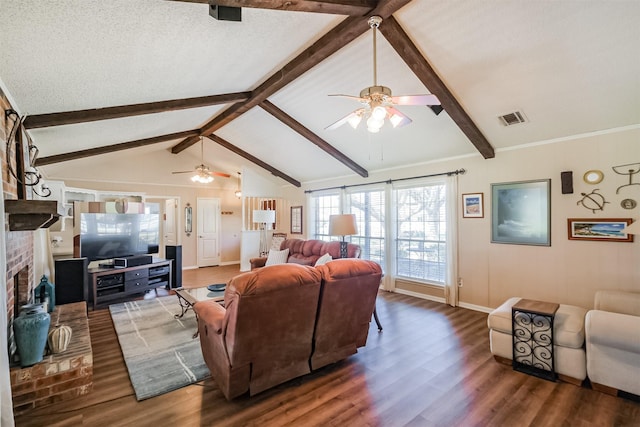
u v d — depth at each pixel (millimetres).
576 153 3529
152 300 5020
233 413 2104
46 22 1588
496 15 2416
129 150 6234
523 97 3223
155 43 2109
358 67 3400
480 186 4383
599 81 2801
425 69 2975
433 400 2248
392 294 5352
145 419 2053
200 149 7543
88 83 2467
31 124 2816
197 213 8273
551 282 3715
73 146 4395
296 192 7879
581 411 2121
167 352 3070
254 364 2184
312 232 7410
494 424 1995
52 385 2230
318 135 5250
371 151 5254
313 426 1975
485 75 3053
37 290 3496
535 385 2443
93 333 3611
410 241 5332
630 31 2311
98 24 1721
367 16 2426
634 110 3000
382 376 2576
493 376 2576
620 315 2297
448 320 3977
